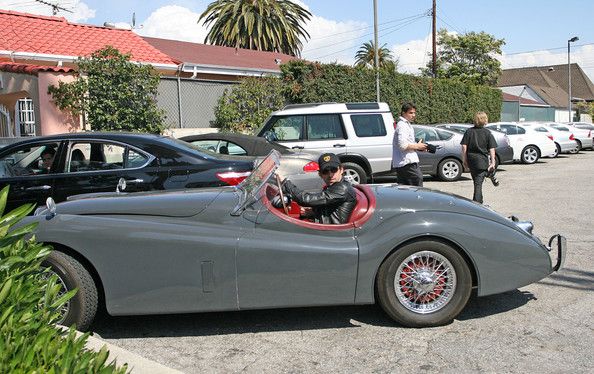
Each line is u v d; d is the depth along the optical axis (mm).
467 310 4973
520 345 4211
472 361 3963
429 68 46094
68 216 4449
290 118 11812
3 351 1937
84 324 4363
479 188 9281
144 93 12805
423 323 4535
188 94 15430
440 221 4473
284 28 45000
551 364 3883
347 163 11719
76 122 12516
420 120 23609
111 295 4348
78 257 4398
